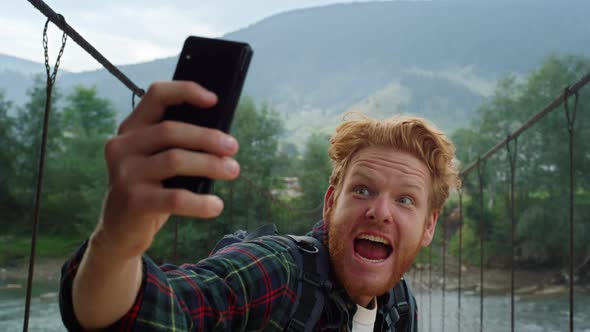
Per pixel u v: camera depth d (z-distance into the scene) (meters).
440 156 1.31
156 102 0.52
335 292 1.20
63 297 0.66
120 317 0.68
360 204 1.26
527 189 50.75
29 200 53.44
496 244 48.56
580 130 50.19
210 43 0.58
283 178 57.41
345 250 1.24
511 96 63.62
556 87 57.22
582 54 59.44
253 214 39.59
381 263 1.26
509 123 59.72
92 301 0.63
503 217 49.56
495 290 41.00
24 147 54.91
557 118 51.25
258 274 1.04
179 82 0.53
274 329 1.08
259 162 54.66
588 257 41.69
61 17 2.10
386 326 1.41
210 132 0.51
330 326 1.17
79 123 68.81
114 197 0.51
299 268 1.16
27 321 1.87
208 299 0.90
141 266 0.73
